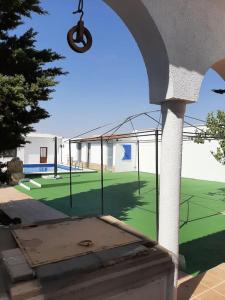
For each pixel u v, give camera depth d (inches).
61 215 374.6
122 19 135.0
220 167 719.7
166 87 133.0
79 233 105.8
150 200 478.3
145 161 930.1
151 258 91.6
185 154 801.6
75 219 124.5
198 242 267.4
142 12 124.0
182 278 185.3
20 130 277.4
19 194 530.0
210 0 139.6
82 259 85.2
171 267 94.9
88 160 1072.2
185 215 375.2
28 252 88.5
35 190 579.5
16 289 71.8
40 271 78.1
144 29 130.4
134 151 959.0
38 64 279.6
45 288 74.0
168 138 139.9
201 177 762.8
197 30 136.8
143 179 745.0
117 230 109.5
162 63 132.7
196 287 170.6
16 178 642.2
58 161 1251.2
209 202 463.5
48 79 264.4
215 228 317.1
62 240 98.7
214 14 142.8
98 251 90.8
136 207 425.1
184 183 690.8
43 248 91.7
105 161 977.5
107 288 82.6
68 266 81.0
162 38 126.6
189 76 135.4
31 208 413.4
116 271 84.4
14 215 363.9
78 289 77.9
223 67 162.1
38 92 259.8
